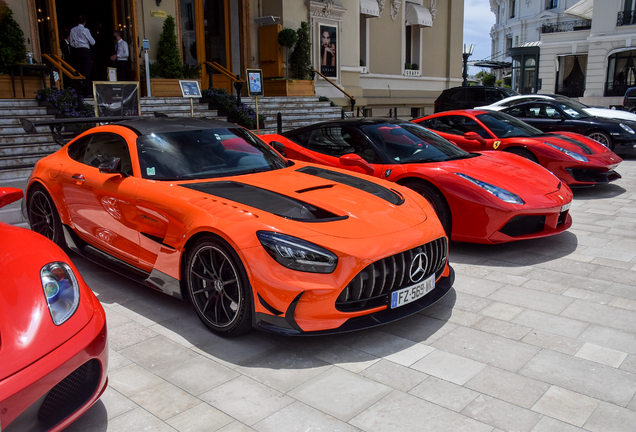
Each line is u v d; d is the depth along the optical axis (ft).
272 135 20.33
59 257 7.39
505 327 10.55
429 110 71.61
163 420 7.63
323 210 10.17
